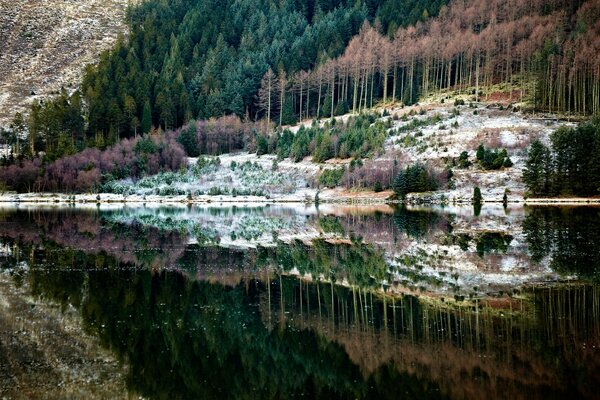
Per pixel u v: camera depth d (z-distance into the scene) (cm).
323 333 2344
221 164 13125
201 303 2862
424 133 11788
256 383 1873
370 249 4450
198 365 2050
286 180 11875
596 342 2116
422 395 1727
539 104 13062
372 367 1961
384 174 10762
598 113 11931
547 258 3797
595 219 6284
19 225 6569
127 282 3344
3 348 2189
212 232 5775
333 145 12350
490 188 9681
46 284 3284
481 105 13288
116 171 12644
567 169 9269
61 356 2119
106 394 1788
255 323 2508
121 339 2319
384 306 2706
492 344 2128
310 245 4759
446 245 4519
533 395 1684
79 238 5338
